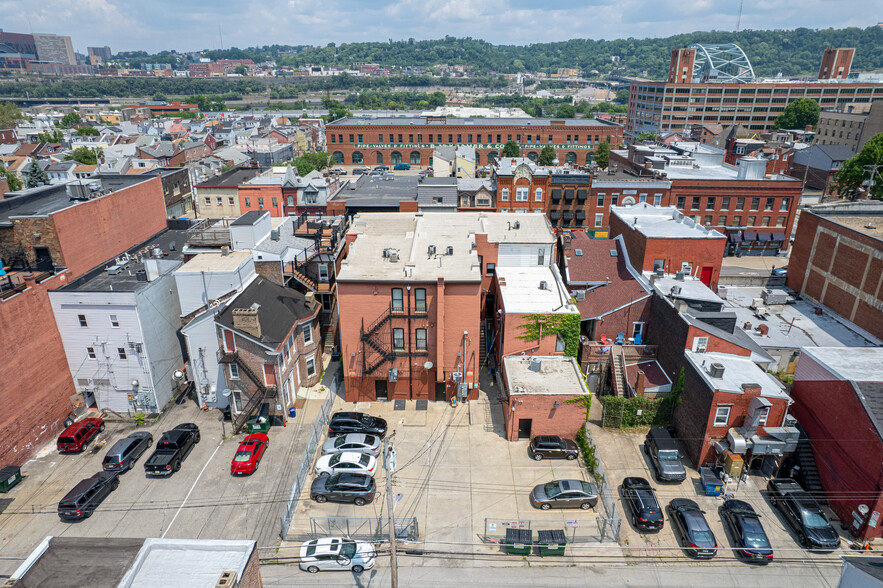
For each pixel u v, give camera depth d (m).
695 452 38.00
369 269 43.88
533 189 79.06
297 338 44.88
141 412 44.00
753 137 129.38
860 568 22.14
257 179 82.38
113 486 35.81
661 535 32.28
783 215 79.31
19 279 40.88
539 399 38.69
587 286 51.12
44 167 118.00
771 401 35.47
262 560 30.67
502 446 39.72
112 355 42.62
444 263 44.84
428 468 37.56
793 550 31.17
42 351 40.19
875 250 48.09
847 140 141.12
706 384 36.59
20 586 19.92
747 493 35.34
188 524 33.06
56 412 41.88
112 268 46.34
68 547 21.61
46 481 36.75
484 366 50.19
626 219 55.22
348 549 29.84
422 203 75.94
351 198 77.69
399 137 152.12
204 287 45.22
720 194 78.56
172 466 37.09
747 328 49.53
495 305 51.19
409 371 44.62
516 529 31.33
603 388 46.28
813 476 35.56
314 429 39.97
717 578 29.58
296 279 49.06
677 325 41.44
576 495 33.69
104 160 121.75
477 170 136.00
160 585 20.20
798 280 59.50
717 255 49.19
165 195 76.44
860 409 31.61
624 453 39.16
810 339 47.88
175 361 46.69
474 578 29.56
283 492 35.69
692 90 192.88
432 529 32.62
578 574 29.81
